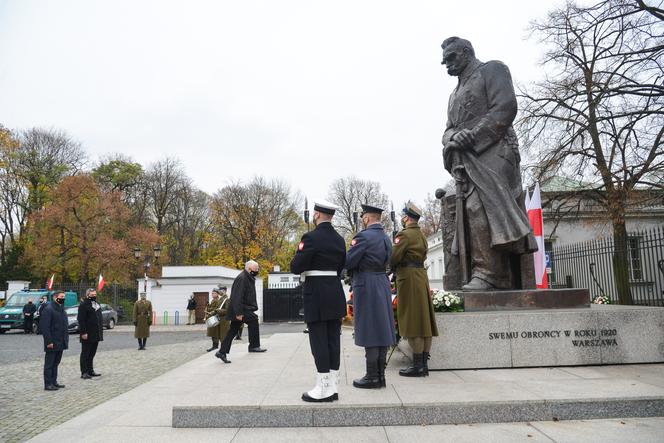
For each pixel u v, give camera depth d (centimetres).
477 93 743
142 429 438
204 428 434
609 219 1967
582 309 655
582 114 1955
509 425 419
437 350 605
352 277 527
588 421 425
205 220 5888
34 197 4228
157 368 1122
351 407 430
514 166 726
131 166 5150
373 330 497
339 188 5769
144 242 4150
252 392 492
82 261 3634
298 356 838
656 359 610
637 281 1636
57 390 851
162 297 3203
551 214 2223
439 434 399
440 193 846
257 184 5534
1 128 3962
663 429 399
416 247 565
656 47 1738
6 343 1939
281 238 5612
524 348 605
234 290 874
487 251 711
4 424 604
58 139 4472
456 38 776
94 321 991
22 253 3975
